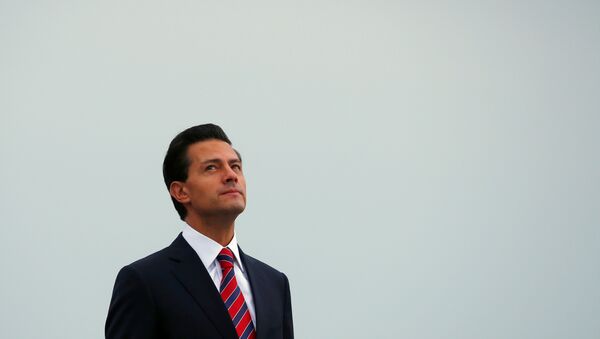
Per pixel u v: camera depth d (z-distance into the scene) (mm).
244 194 3365
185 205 3408
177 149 3445
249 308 3256
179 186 3408
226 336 3057
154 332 3027
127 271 3162
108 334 3082
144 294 3076
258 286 3369
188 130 3516
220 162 3359
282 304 3467
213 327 3055
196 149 3408
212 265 3277
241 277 3334
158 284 3113
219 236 3352
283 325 3455
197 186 3309
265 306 3297
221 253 3309
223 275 3262
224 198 3264
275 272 3604
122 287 3125
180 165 3393
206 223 3320
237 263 3361
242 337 3125
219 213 3268
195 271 3199
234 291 3223
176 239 3377
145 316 3039
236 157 3455
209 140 3459
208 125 3553
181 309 3062
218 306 3115
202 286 3154
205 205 3271
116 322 3068
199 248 3297
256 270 3477
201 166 3344
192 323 3041
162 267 3188
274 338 3236
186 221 3436
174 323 3035
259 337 3158
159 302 3066
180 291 3119
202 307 3090
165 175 3486
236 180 3326
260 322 3201
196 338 3021
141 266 3182
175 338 3018
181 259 3234
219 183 3291
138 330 3010
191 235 3338
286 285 3604
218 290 3205
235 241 3441
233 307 3178
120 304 3102
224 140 3521
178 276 3164
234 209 3266
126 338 3008
